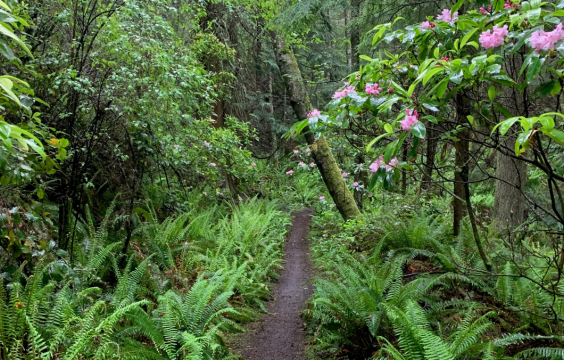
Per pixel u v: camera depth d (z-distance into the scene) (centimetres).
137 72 427
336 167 675
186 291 385
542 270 325
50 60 346
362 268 387
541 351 231
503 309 317
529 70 157
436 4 530
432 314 317
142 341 306
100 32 405
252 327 395
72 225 354
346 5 712
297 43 803
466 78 183
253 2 734
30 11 351
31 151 249
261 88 1304
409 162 237
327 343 324
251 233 616
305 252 690
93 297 317
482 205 821
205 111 604
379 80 246
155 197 563
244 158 720
